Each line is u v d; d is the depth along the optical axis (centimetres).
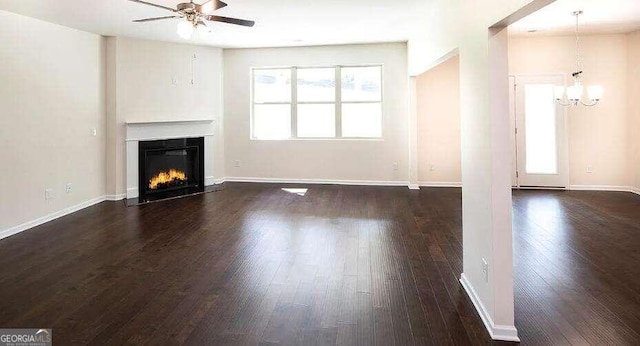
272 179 808
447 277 338
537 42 692
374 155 773
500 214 244
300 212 571
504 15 217
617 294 303
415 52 627
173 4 448
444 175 757
